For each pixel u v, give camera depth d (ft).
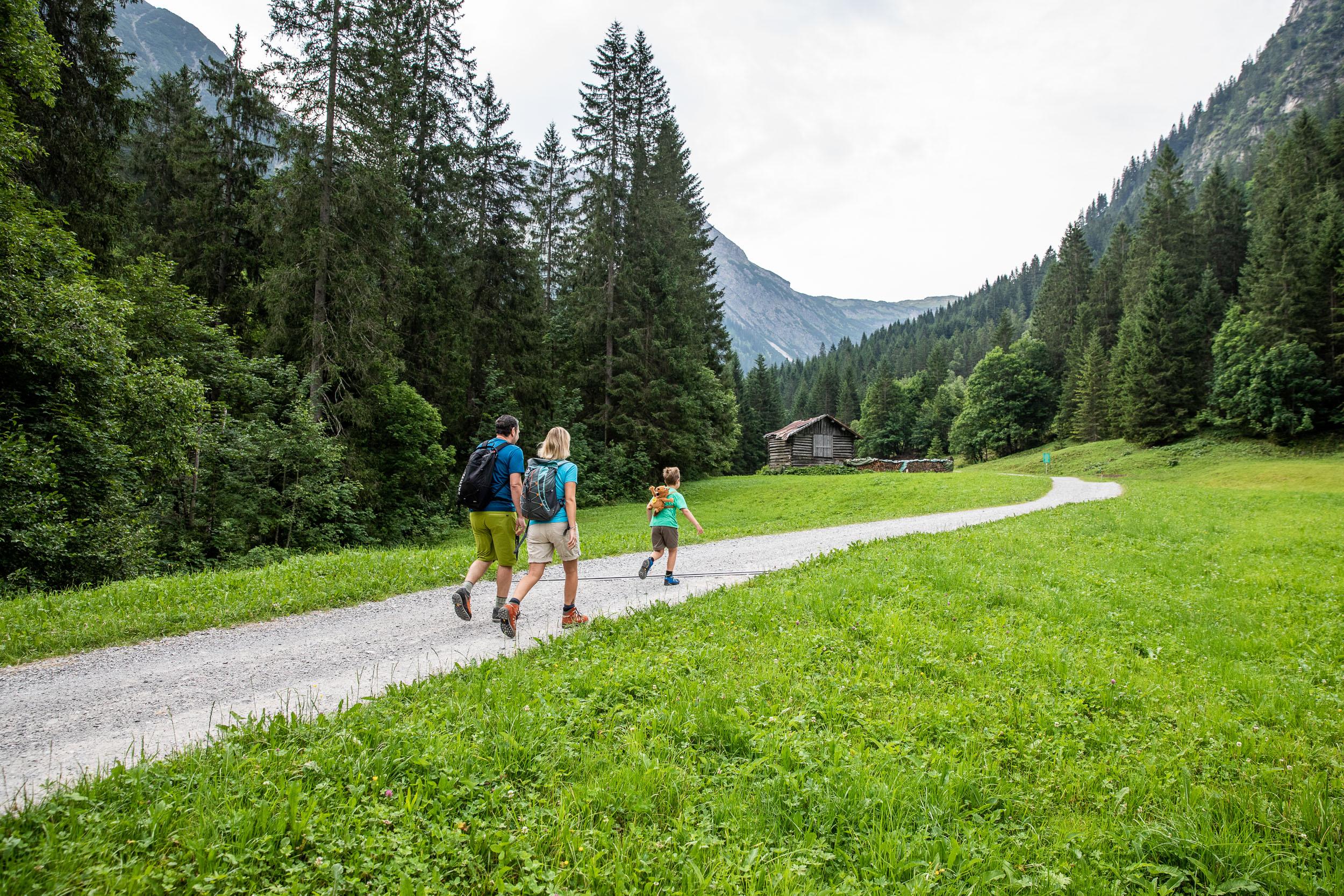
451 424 96.43
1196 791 11.35
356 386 74.02
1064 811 10.78
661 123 133.28
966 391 302.45
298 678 16.42
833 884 8.39
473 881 7.98
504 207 108.68
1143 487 106.42
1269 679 18.24
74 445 44.57
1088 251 312.50
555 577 31.40
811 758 11.38
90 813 8.74
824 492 112.68
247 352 76.69
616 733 12.37
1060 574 31.65
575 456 117.29
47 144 53.47
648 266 127.85
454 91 96.63
